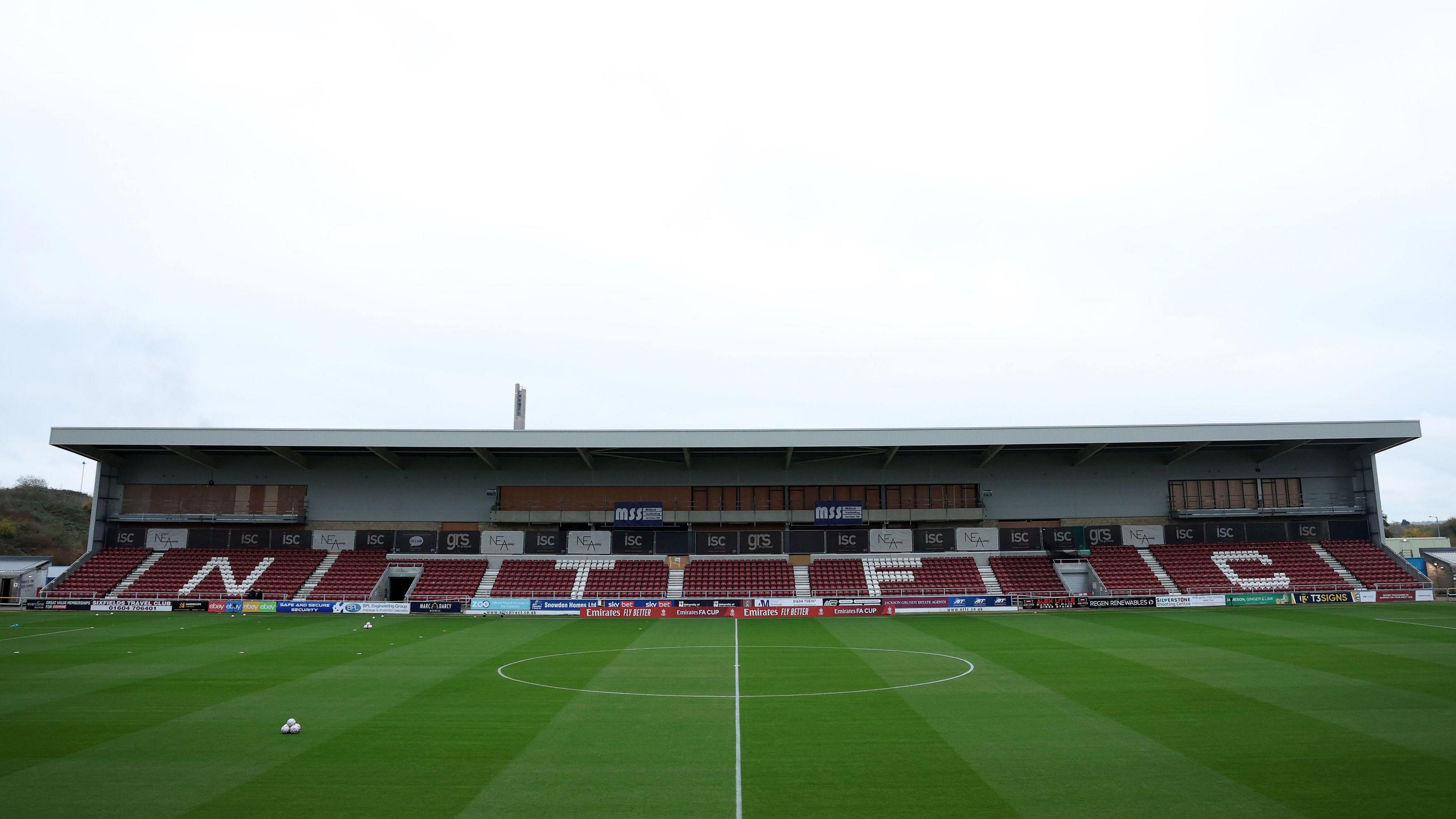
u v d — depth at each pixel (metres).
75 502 124.81
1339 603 49.25
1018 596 49.44
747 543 56.03
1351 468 56.97
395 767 15.15
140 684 23.88
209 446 52.47
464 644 33.38
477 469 57.94
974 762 15.36
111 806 13.01
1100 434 51.62
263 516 55.97
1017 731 17.77
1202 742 16.72
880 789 13.80
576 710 20.14
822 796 13.46
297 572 53.84
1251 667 25.95
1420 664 26.25
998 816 12.51
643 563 55.25
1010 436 51.59
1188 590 51.28
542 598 48.44
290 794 13.61
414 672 25.97
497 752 16.25
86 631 37.97
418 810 12.86
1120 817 12.42
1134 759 15.52
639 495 57.44
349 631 38.53
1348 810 12.69
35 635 36.41
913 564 54.69
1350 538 56.03
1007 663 27.42
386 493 57.66
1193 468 57.50
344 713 19.83
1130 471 57.53
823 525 55.91
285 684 23.86
